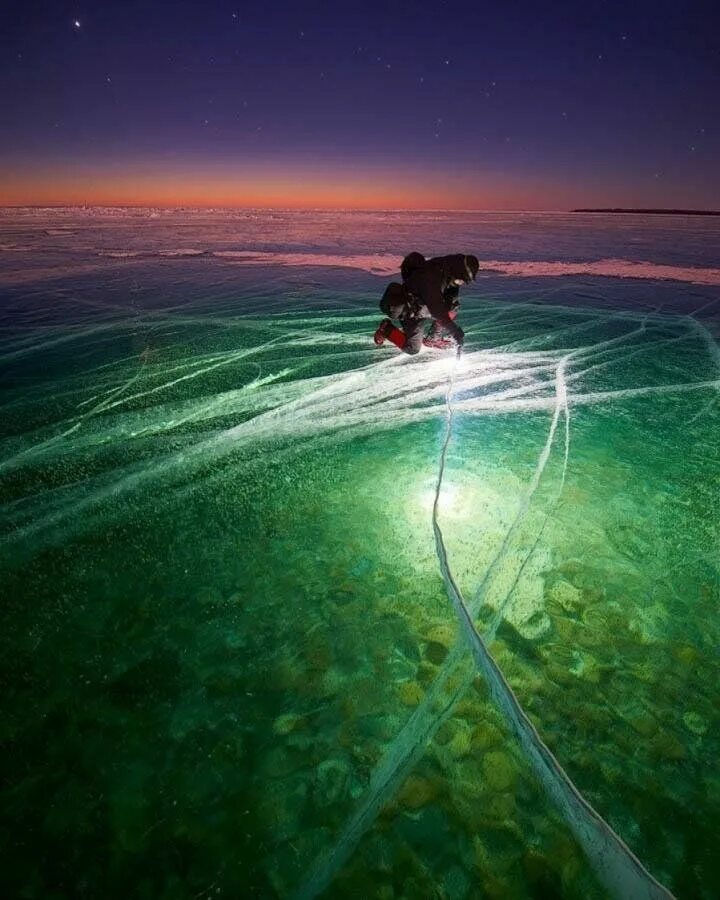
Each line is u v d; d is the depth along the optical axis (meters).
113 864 1.84
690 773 2.10
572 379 6.83
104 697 2.45
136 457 4.80
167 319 10.53
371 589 3.09
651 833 1.91
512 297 12.97
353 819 1.97
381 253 25.66
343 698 2.44
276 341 8.84
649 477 4.27
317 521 3.75
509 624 2.83
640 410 5.72
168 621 2.88
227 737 2.27
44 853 1.87
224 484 4.28
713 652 2.64
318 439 5.09
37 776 2.12
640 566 3.24
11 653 2.68
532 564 3.27
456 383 6.68
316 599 3.02
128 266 19.23
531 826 1.93
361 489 4.17
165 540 3.57
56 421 5.65
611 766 2.13
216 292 13.69
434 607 2.95
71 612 2.95
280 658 2.65
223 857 1.86
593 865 1.80
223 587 3.13
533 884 1.78
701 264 19.97
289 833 1.93
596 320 10.30
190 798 2.04
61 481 4.38
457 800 2.03
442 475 4.34
